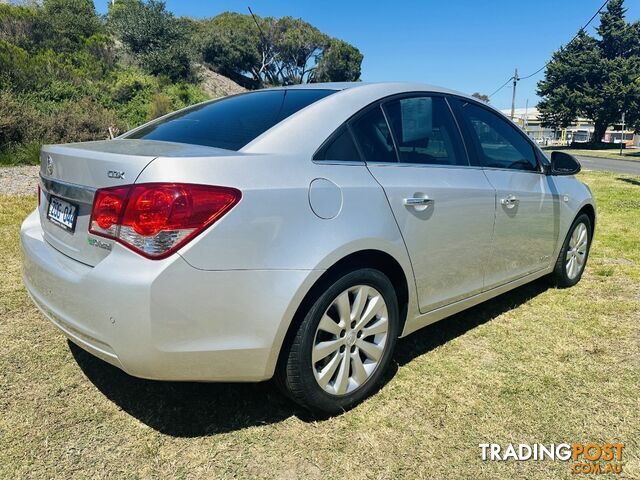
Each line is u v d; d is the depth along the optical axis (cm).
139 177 178
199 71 3114
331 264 205
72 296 192
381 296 236
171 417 223
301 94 258
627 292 395
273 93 274
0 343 284
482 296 307
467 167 289
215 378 193
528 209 329
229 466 194
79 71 1944
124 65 2502
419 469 196
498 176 307
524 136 350
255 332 192
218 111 266
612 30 5375
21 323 310
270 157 204
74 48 2222
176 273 175
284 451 204
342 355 225
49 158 225
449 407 235
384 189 232
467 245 280
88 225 193
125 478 187
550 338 310
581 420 227
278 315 194
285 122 223
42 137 1169
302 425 221
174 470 192
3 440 204
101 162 190
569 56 5434
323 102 238
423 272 254
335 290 214
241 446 206
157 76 2588
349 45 5203
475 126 307
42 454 197
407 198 240
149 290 172
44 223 240
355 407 235
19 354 273
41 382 247
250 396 241
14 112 1124
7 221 544
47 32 2141
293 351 205
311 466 196
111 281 176
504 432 219
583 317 344
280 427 219
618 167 2170
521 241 329
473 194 279
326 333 218
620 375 266
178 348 180
